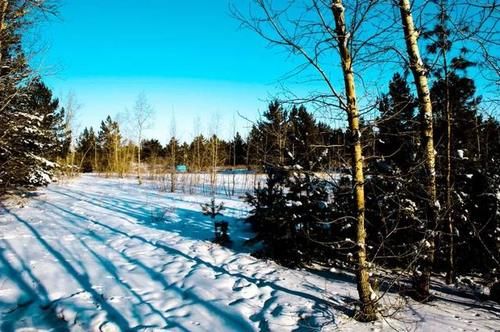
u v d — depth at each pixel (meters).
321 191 8.33
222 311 5.64
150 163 42.75
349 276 8.11
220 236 9.66
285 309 5.71
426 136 6.52
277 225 8.28
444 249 8.01
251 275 7.39
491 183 8.30
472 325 5.52
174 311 5.67
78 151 53.09
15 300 5.95
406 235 7.41
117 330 5.11
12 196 14.82
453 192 7.78
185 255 8.47
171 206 15.30
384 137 7.16
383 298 6.51
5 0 10.88
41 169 15.12
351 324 5.27
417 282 6.67
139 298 6.09
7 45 12.02
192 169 35.19
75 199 16.38
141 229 10.99
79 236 9.88
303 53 5.00
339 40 5.17
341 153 5.62
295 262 8.30
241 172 40.00
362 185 5.37
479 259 8.23
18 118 13.44
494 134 9.23
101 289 6.39
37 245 8.76
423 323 5.47
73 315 5.46
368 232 7.83
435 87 8.67
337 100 5.25
